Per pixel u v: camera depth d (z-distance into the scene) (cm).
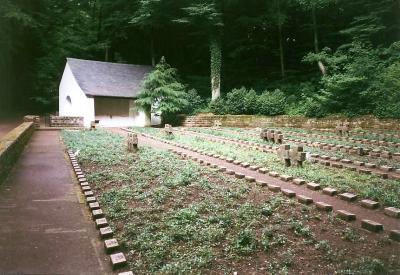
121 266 474
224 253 524
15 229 596
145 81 2795
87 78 2853
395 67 2106
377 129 2112
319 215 684
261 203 756
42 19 3600
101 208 719
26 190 841
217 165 1123
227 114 2825
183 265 480
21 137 1375
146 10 3098
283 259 502
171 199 788
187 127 2692
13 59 3631
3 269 455
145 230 604
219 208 719
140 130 2381
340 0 2764
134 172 1040
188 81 3516
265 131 1727
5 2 2978
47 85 3597
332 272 469
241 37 3428
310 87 2736
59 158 1276
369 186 877
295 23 3300
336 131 2062
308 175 982
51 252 512
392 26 2573
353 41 2547
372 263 482
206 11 2881
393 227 624
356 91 2262
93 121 2447
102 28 3881
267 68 3466
